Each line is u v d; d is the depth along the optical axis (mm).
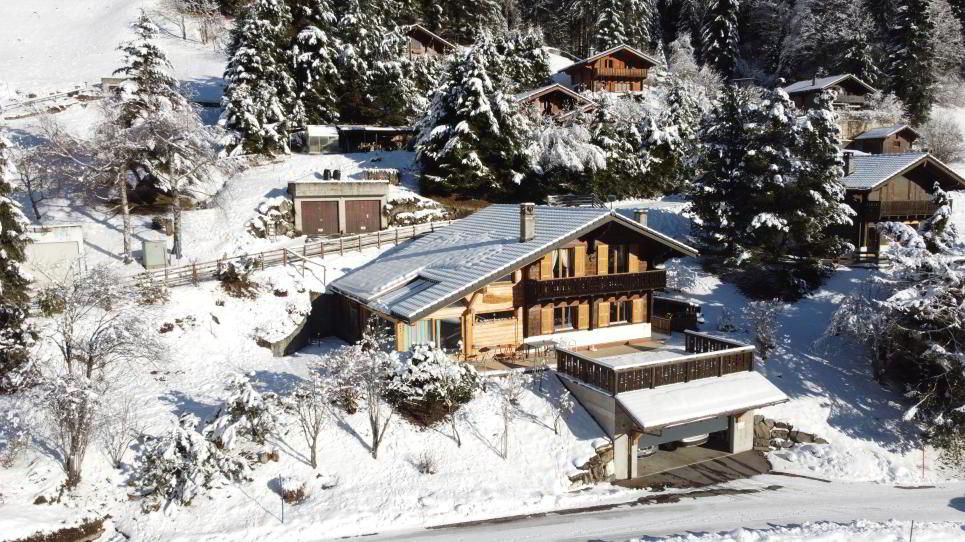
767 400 22297
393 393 21359
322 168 45312
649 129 50375
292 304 29438
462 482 19062
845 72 72250
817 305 33281
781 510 18484
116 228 36875
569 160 43938
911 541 16047
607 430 21344
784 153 34188
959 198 46594
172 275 31094
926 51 66562
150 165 35438
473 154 41125
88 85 58156
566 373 23250
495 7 80875
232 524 16891
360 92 54500
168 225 36750
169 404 21516
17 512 16234
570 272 26906
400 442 20188
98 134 35250
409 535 16594
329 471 18938
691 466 22250
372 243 35625
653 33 93438
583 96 56594
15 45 73500
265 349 27438
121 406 20859
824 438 23766
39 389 18328
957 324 22422
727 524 17297
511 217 30969
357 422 20672
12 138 44969
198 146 36188
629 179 49062
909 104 67188
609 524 17297
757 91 67500
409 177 44812
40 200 38219
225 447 18391
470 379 22031
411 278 27203
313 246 34781
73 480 17688
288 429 20109
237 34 49094
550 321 26688
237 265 29969
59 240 31391
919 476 22109
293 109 50812
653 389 21516
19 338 22031
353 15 55156
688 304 30812
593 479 20328
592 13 88812
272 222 37438
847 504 19109
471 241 29219
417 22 72812
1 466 17922
